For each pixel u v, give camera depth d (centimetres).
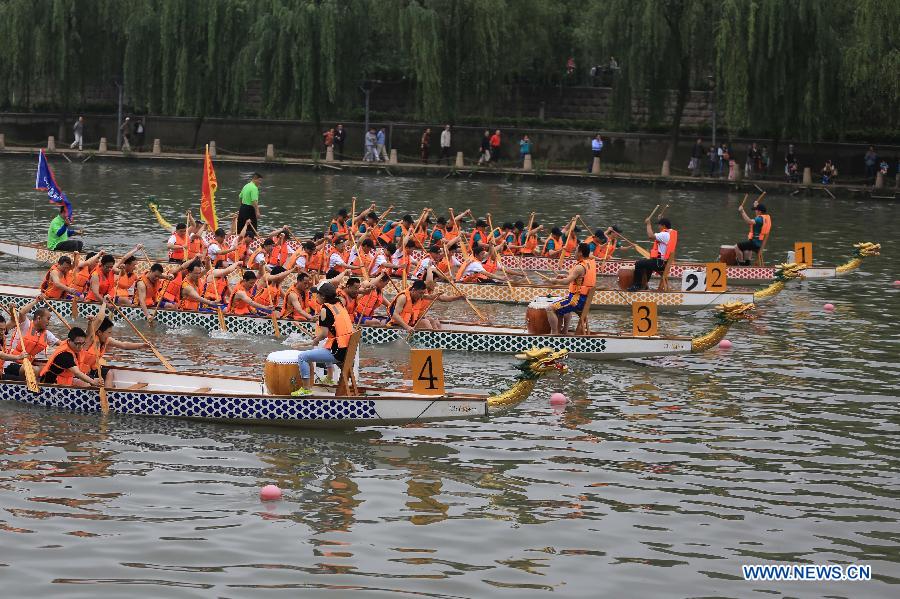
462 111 5947
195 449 1422
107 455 1387
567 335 1947
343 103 5609
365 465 1386
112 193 4312
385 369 1828
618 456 1439
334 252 2472
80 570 1079
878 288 2764
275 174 5278
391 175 5372
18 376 1597
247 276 2069
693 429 1555
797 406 1677
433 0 5453
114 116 6072
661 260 2489
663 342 1905
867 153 5122
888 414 1644
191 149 5975
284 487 1305
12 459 1358
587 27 5684
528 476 1362
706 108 5622
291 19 5450
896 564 1144
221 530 1181
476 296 2483
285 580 1072
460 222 3784
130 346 1647
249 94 6225
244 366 1825
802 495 1320
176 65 5656
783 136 5069
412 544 1161
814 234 3697
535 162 5619
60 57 5650
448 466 1391
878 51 4656
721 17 4878
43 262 2750
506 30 5450
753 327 2261
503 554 1144
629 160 5584
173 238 2630
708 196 4844
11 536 1146
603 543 1177
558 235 2914
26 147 5891
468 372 1836
